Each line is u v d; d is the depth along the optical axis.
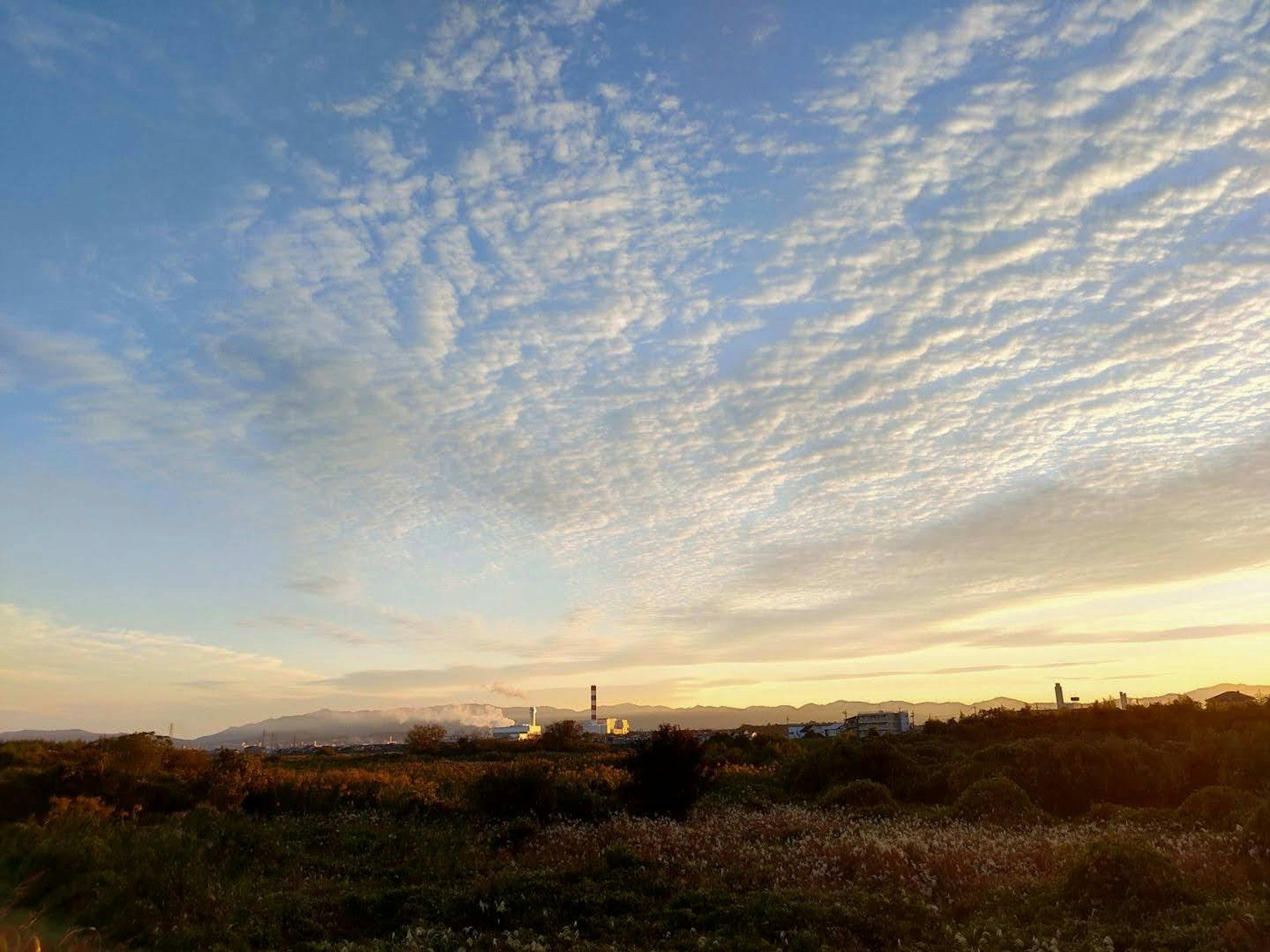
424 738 82.88
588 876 13.97
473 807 23.20
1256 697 49.22
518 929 11.19
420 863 16.56
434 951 10.49
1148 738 42.47
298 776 29.72
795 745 52.38
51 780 23.83
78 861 12.79
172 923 11.42
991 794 22.28
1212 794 19.42
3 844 13.47
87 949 10.02
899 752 32.22
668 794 22.50
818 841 16.73
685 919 11.62
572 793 23.23
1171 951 9.26
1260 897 11.40
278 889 14.37
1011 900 12.18
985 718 50.50
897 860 14.33
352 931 11.90
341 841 19.05
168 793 25.16
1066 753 25.59
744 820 20.97
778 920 11.20
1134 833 17.53
